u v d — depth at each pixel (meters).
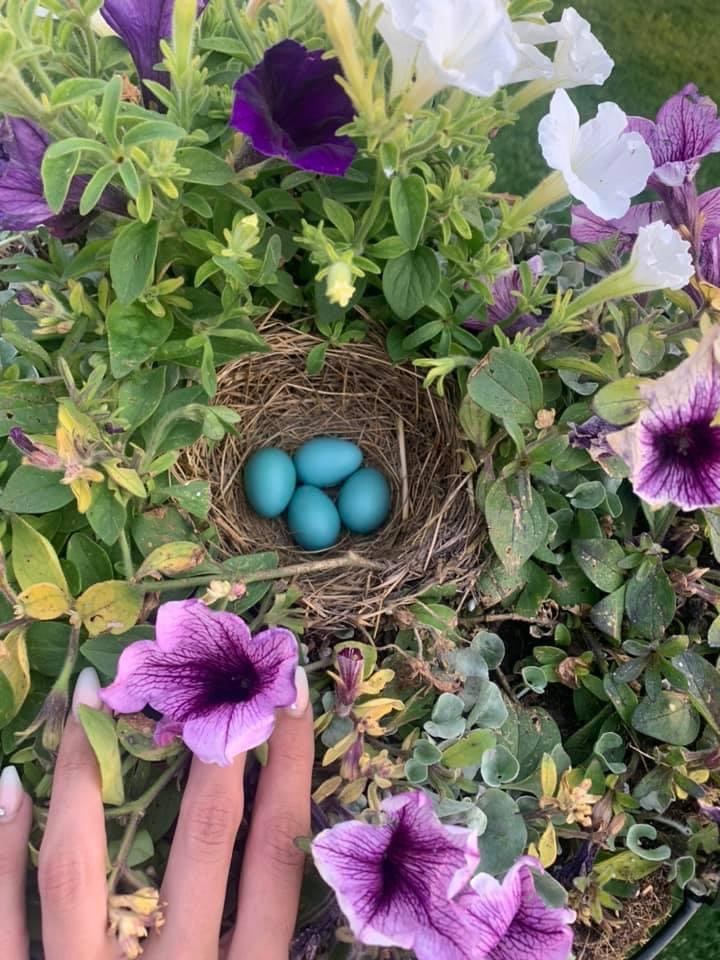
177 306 0.26
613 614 0.28
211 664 0.22
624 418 0.23
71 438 0.22
